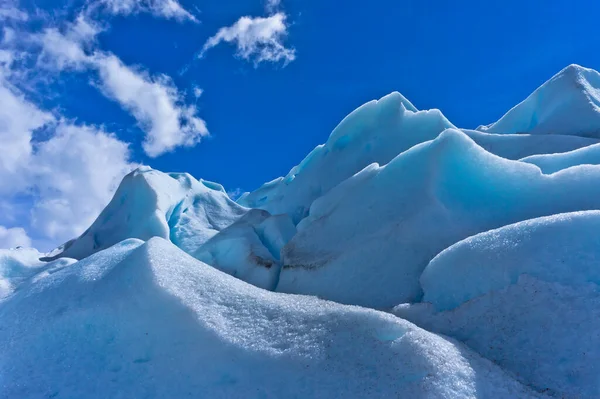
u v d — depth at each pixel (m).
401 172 9.88
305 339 5.25
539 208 7.84
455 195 8.70
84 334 6.05
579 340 4.75
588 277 5.36
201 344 5.45
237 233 12.98
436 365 4.48
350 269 8.48
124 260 7.29
